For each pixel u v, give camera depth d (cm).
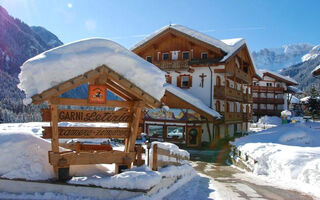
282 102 5422
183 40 2730
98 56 610
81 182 570
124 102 674
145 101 664
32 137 647
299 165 943
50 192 562
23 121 5000
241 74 2934
